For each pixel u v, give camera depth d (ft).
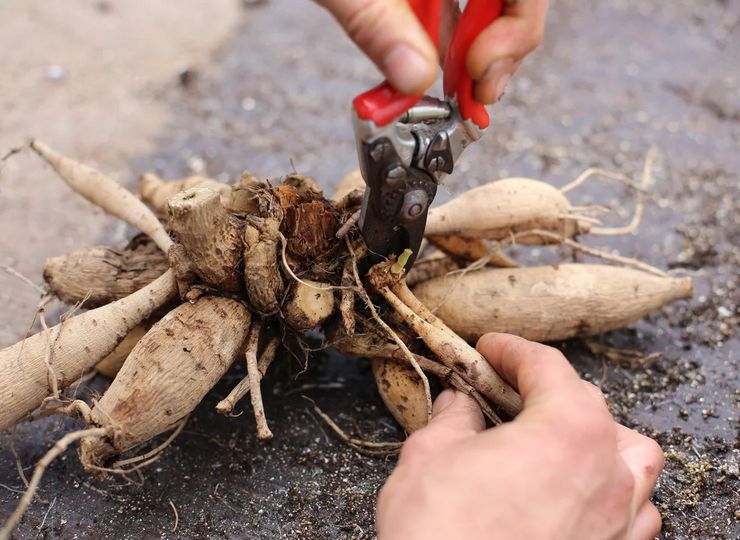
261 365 1.14
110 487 1.16
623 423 1.26
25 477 1.17
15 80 1.99
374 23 0.89
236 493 1.16
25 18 2.23
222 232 1.08
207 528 1.12
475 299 1.23
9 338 1.37
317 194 1.17
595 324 1.26
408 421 1.17
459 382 1.12
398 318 1.18
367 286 1.16
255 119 1.90
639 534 1.01
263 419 1.08
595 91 2.04
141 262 1.22
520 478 0.91
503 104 1.98
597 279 1.25
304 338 1.32
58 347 1.10
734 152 1.81
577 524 0.91
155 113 1.91
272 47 2.21
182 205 1.03
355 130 1.00
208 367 1.08
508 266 1.35
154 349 1.07
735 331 1.39
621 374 1.32
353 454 1.21
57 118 1.87
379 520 0.94
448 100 1.04
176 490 1.16
